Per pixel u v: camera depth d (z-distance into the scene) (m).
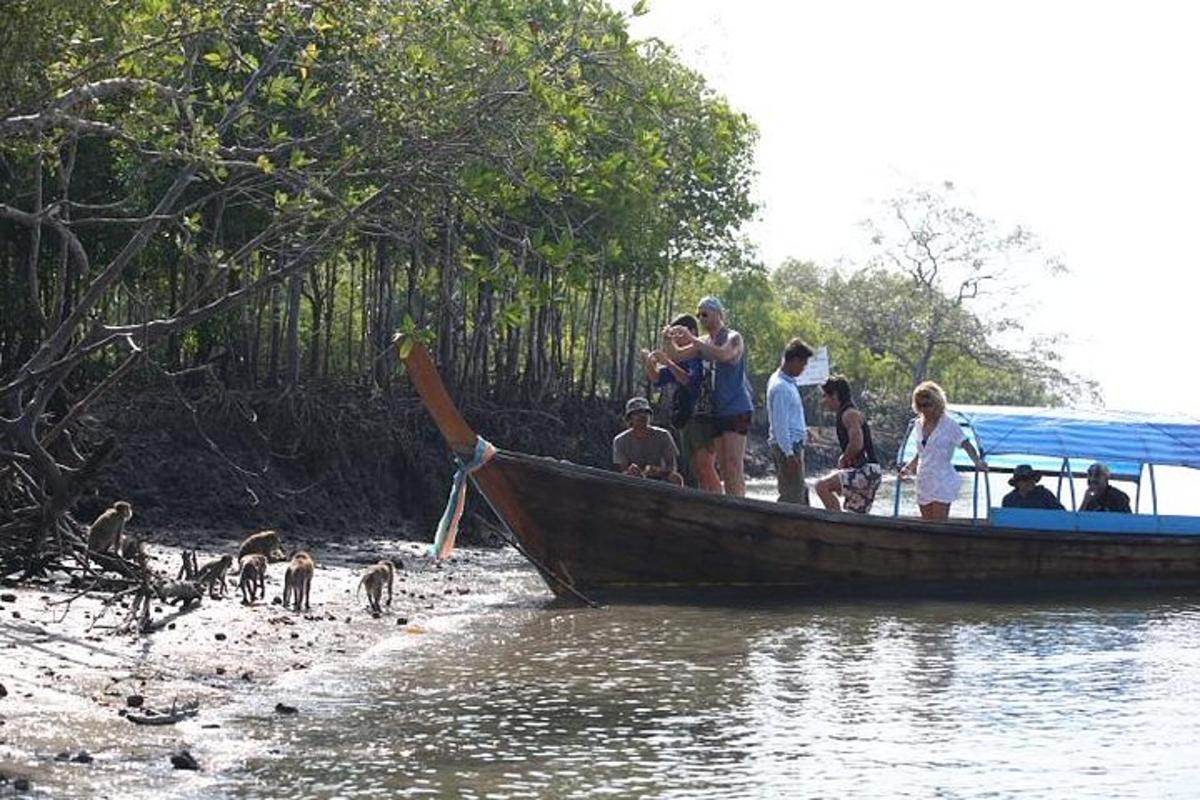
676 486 21.39
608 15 17.73
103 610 16.75
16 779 10.41
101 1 17.03
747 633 18.70
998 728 13.67
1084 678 16.09
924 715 14.16
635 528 21.44
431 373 20.48
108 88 16.44
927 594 22.64
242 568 18.92
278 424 33.81
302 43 19.47
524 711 13.89
